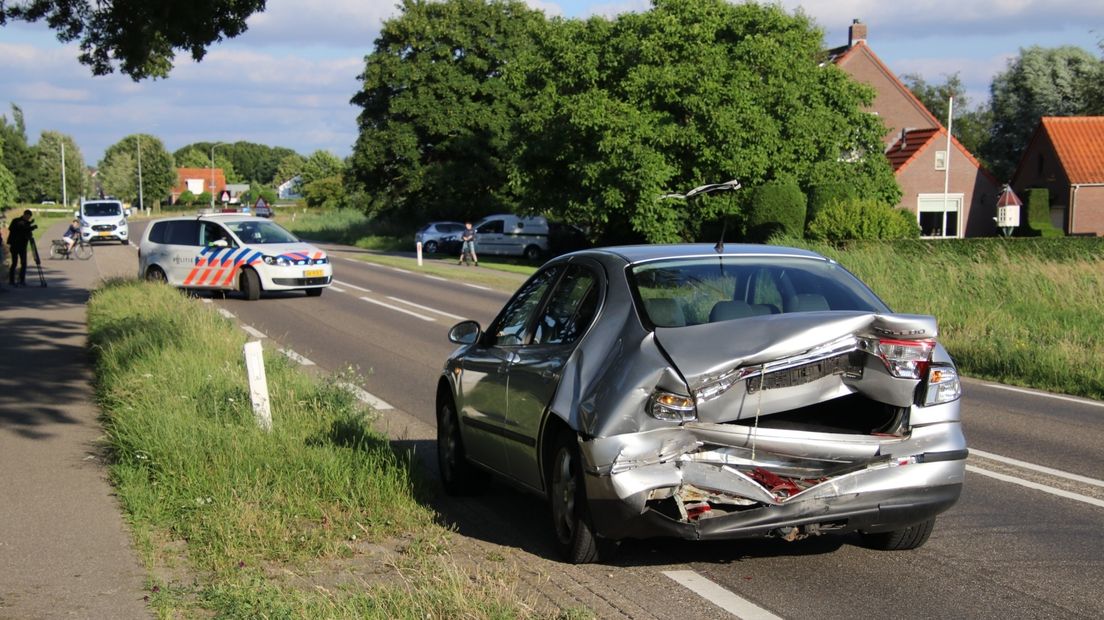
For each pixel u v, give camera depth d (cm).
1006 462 845
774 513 518
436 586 514
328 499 673
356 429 834
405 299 2497
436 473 801
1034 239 3281
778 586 541
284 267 2409
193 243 2436
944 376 538
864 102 4066
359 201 8250
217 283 2412
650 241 3622
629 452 516
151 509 665
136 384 1021
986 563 581
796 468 524
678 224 3709
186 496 674
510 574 553
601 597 521
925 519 547
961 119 9444
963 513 689
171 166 13688
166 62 1720
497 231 4884
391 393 1195
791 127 3706
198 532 615
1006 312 1683
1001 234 5241
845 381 522
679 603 513
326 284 2492
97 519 665
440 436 762
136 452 766
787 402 517
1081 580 551
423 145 5991
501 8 5881
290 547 591
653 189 3541
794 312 564
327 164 12394
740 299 593
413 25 5756
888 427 536
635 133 3534
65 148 14300
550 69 3962
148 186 13325
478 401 684
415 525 645
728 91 3538
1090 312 1697
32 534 632
